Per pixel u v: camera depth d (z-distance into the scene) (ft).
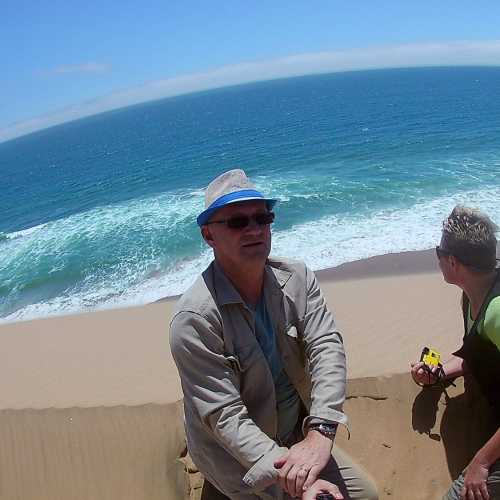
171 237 52.70
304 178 72.18
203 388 8.28
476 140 89.45
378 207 51.52
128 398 17.54
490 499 8.66
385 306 24.97
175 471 11.68
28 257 54.24
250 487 8.18
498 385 9.40
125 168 132.77
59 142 454.40
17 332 31.96
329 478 8.94
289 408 9.44
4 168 245.86
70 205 86.63
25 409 14.01
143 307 33.83
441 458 11.00
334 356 8.90
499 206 47.80
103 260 48.98
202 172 99.50
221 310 8.27
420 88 370.94
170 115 535.60
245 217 8.16
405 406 11.93
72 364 23.71
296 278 9.05
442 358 16.69
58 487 12.30
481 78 504.02
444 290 26.84
